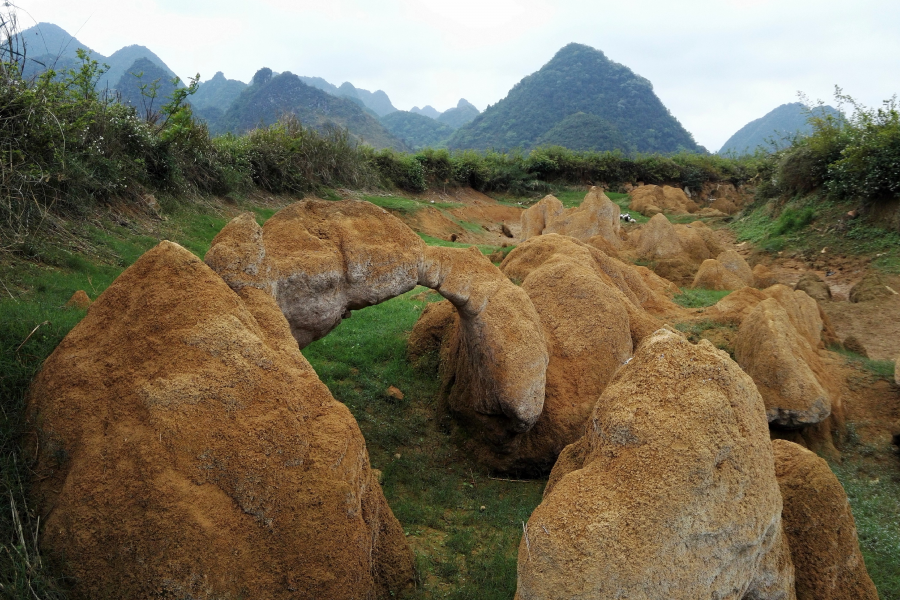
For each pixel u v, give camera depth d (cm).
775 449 470
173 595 344
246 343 422
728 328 1008
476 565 498
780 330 817
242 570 362
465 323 700
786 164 2638
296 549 375
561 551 320
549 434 699
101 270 887
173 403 383
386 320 1114
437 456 716
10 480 387
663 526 323
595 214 2000
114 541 351
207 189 1755
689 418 343
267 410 404
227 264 496
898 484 738
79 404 398
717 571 334
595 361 755
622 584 314
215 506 367
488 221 3453
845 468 773
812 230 2223
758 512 346
